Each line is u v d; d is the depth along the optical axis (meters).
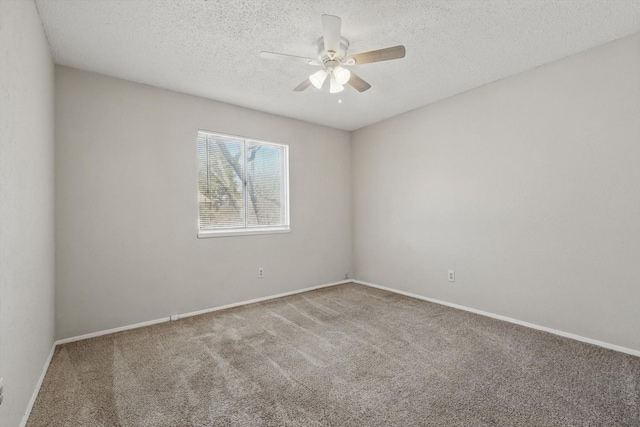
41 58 2.03
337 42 1.95
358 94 3.35
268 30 2.14
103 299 2.74
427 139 3.71
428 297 3.75
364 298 3.85
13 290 1.44
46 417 1.62
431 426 1.53
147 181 2.99
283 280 4.01
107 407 1.70
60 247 2.54
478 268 3.23
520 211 2.88
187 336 2.68
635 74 2.22
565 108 2.57
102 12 1.92
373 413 1.63
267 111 3.84
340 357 2.28
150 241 3.00
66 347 2.46
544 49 2.44
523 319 2.87
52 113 2.43
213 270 3.40
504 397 1.76
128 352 2.37
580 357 2.21
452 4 1.89
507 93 2.95
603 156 2.38
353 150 4.77
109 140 2.79
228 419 1.59
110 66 2.62
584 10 1.96
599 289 2.40
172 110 3.15
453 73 2.87
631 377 1.94
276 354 2.33
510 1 1.87
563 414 1.60
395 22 2.07
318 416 1.61
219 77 2.87
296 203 4.17
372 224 4.48
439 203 3.60
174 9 1.90
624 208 2.28
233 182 3.67
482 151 3.16
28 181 1.71
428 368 2.10
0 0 1.29
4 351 1.32
